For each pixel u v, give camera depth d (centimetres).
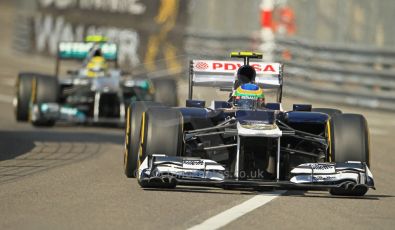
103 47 6075
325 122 3275
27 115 6153
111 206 2727
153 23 10656
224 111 3198
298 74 8556
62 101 6122
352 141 3114
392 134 6197
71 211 2623
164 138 3094
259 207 2780
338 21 8750
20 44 13012
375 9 8462
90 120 5806
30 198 2858
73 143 4866
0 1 19675
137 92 5972
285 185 2950
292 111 3341
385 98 8138
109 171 3653
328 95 8569
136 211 2641
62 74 10475
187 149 3347
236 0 9731
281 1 9075
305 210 2762
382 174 3938
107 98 6012
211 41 9800
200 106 3372
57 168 3706
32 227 2355
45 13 12419
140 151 3152
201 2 10250
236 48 9412
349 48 8488
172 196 2950
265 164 3108
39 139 5028
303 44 8675
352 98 8394
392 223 2594
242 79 3419
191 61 3584
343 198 3056
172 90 5847
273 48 8862
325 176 2984
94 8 11488
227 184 2981
